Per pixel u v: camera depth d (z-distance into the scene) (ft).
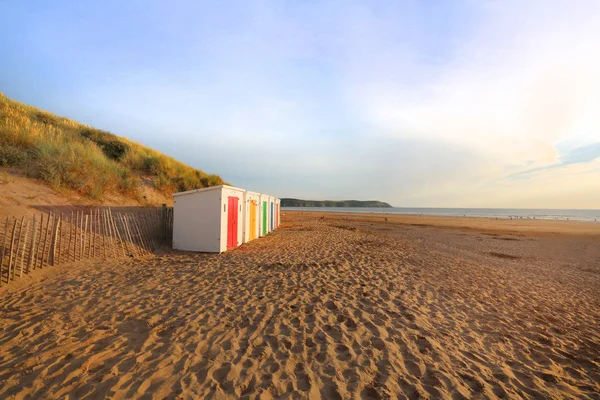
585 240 66.23
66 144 40.78
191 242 33.32
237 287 20.13
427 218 153.69
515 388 10.44
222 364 10.86
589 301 22.21
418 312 16.93
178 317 14.87
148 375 9.96
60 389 9.04
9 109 45.78
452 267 30.42
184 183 57.88
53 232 21.63
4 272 18.44
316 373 10.60
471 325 15.93
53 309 15.14
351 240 47.52
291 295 18.79
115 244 28.32
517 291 23.44
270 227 62.18
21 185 30.17
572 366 12.43
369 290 20.40
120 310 15.43
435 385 10.22
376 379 10.40
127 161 51.75
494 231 83.15
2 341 11.76
